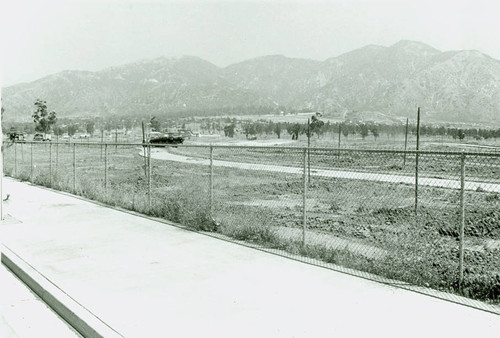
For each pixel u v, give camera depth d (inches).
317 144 3604.8
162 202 547.8
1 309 253.3
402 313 228.1
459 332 204.4
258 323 216.8
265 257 337.7
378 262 311.7
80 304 243.4
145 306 239.9
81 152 2844.5
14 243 383.6
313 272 299.3
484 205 697.0
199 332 207.5
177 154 2242.9
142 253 350.0
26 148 3129.9
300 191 914.1
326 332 205.9
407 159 1636.3
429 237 455.5
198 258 335.3
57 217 509.7
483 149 3038.9
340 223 558.6
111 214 531.8
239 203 731.4
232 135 5812.0
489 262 359.6
